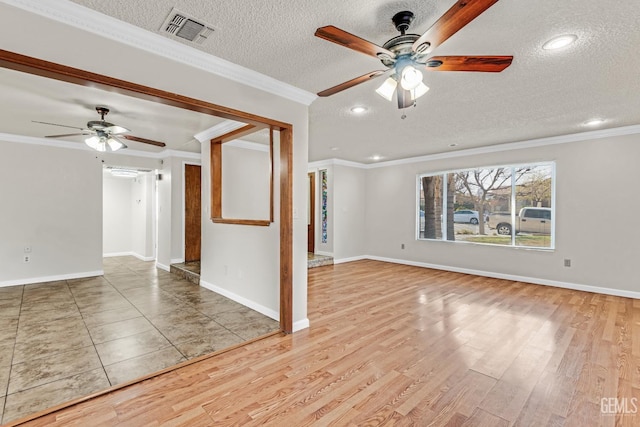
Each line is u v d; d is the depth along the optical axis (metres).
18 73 2.42
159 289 4.44
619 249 4.21
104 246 7.66
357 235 7.32
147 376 2.14
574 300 4.00
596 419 1.74
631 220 4.13
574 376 2.18
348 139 4.90
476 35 2.00
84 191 5.24
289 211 2.92
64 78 1.76
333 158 6.71
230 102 2.47
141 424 1.69
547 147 4.79
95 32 1.80
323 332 2.96
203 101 2.30
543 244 4.87
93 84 1.85
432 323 3.19
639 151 4.07
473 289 4.56
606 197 4.31
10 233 4.64
